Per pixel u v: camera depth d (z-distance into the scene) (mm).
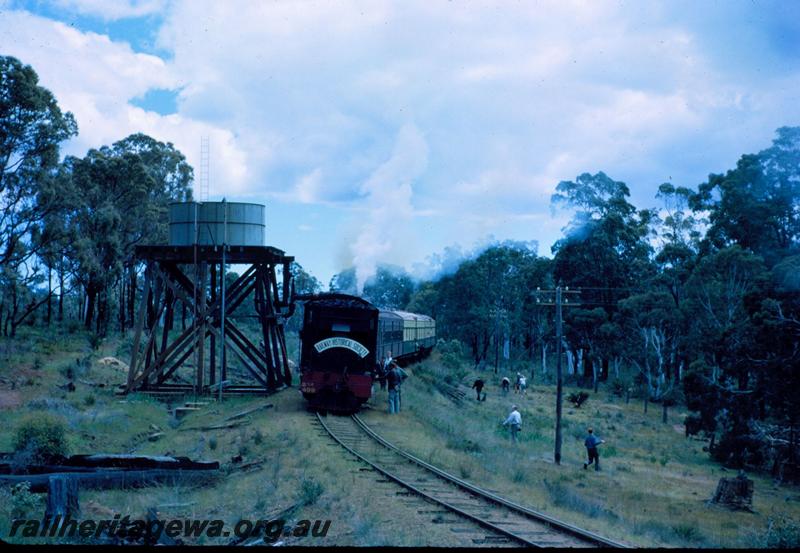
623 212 76562
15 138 43125
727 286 53062
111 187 57625
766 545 17344
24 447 17688
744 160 59938
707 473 34594
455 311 82438
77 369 35469
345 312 27531
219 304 32719
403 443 21422
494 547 10930
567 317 74125
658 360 67188
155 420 26797
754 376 41219
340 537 11664
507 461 23391
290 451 19328
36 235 46625
